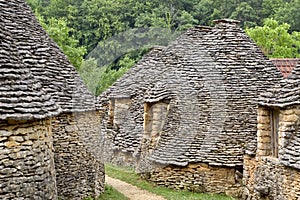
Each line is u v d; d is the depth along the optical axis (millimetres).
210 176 14820
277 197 11461
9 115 6789
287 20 42156
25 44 11164
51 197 7934
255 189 12836
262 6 42812
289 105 11227
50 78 11438
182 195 14328
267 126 12711
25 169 7180
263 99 12555
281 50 36688
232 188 14625
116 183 15984
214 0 39188
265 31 37469
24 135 7164
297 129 11273
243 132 14992
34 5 36250
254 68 16219
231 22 17188
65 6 35219
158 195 14266
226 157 14688
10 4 11375
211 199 13734
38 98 7574
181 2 36344
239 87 15703
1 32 7766
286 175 11000
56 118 11430
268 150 12711
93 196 12648
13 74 7285
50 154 8094
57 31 28734
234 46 16625
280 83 12523
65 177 11594
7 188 6891
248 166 14039
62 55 12500
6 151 6891
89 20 32125
